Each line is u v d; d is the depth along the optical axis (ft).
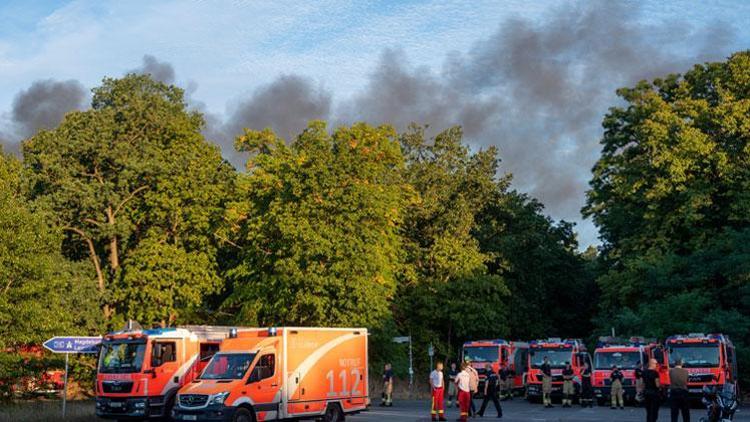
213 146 171.83
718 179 167.43
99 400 94.22
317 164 141.69
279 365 82.38
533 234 221.66
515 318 213.66
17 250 123.85
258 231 145.79
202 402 76.69
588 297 244.42
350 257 137.49
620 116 193.06
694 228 165.68
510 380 157.69
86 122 162.91
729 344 127.75
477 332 200.64
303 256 136.67
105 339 96.12
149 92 183.73
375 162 156.25
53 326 125.49
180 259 153.99
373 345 154.61
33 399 130.72
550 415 108.47
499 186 224.33
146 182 163.12
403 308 194.18
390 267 151.94
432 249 199.93
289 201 142.20
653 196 165.68
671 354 121.60
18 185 152.35
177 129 166.30
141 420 97.45
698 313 150.00
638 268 164.76
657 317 152.46
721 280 159.94
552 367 140.26
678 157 163.22
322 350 87.45
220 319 166.09
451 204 209.05
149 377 92.94
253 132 172.55
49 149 157.99
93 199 154.30
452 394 130.31
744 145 164.86
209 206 160.76
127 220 159.84
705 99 176.24
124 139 164.45
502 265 210.59
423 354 194.80
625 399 133.80
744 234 150.00
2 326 122.31
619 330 167.12
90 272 163.32
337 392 88.94
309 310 140.77
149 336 94.22
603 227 200.23
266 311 140.05
